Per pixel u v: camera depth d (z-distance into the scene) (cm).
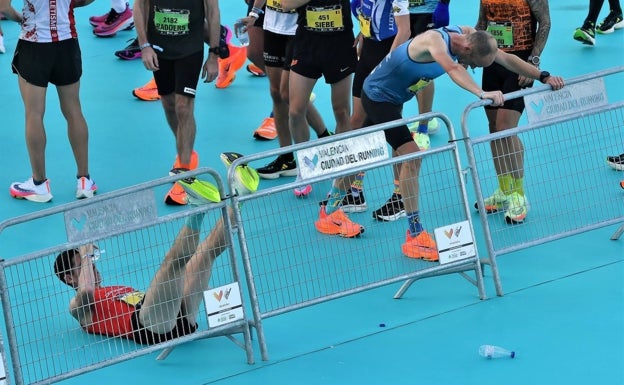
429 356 858
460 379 819
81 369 814
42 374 830
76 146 1207
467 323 909
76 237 809
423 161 1259
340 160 887
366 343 886
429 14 1219
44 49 1159
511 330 891
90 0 1191
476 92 933
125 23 1855
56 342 904
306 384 827
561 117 976
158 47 1184
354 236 1073
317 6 1120
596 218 1088
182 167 1207
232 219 862
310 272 930
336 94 1178
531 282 977
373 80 1025
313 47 1138
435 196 1169
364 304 956
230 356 881
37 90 1177
